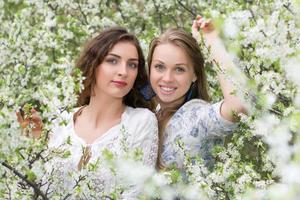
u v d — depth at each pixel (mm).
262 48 2938
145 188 2611
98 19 5207
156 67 3457
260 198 2535
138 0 5574
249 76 3033
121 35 3336
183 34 3420
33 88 4434
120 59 3316
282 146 2219
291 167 1889
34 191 2781
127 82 3328
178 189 2742
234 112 3084
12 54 4660
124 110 3410
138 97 3590
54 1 5305
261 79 2916
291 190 1859
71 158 3154
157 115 3584
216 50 3195
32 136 2842
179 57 3389
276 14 2893
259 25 2904
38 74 4898
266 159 3119
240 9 4070
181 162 3279
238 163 3184
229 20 2807
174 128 3361
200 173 3006
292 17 2908
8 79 4352
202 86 3562
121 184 2846
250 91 2844
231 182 2943
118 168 2723
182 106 3406
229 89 3115
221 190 2947
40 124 2977
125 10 5520
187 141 3281
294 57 2607
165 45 3416
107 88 3305
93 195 2859
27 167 2699
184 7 5371
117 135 3264
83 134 3340
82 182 2850
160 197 2699
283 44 2902
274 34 2906
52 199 2850
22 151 2672
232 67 2887
